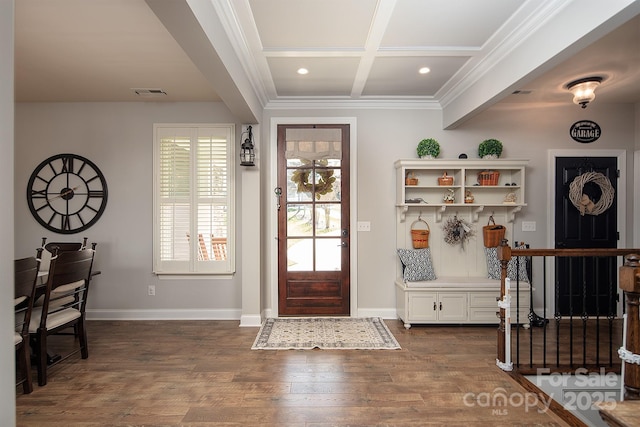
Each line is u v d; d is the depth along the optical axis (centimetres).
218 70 243
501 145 407
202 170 423
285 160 428
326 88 386
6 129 76
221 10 219
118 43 276
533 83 352
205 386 257
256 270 401
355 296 425
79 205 421
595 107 430
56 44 277
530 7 226
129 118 422
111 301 423
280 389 252
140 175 422
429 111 428
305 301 429
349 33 265
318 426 209
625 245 426
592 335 364
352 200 425
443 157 428
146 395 244
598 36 199
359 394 245
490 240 413
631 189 429
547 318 419
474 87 339
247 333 372
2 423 75
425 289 388
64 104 420
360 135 427
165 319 423
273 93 397
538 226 429
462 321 387
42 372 257
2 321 75
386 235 429
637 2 165
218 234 422
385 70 334
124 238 422
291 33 265
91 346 335
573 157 429
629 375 189
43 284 288
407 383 261
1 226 75
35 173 419
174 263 422
